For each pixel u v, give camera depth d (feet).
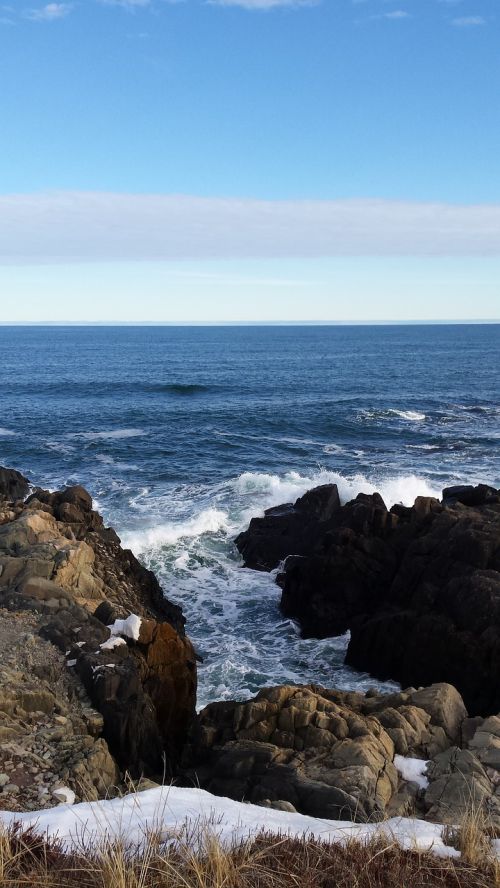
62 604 43.91
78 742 30.37
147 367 330.95
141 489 101.40
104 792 27.96
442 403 192.24
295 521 76.79
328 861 16.61
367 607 61.57
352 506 70.74
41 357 402.52
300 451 130.52
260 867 15.87
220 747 32.37
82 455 127.34
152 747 33.63
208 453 129.18
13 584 46.32
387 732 31.78
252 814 20.97
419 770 29.58
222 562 75.46
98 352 455.63
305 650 58.03
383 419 165.07
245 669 54.19
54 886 14.97
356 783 27.32
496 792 27.55
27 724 31.12
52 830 18.88
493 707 48.08
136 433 149.38
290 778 28.07
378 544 64.59
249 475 97.55
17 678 33.63
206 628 61.57
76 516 65.46
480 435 142.51
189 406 189.67
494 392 217.97
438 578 58.08
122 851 15.97
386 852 17.37
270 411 177.88
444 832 20.61
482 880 16.63
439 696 34.47
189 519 84.43
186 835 17.12
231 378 272.72
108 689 33.47
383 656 53.52
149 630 39.81
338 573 62.28
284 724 32.76
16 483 88.17
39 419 167.43
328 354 424.46
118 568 58.49
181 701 40.16
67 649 37.47
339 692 36.60
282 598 64.80
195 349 492.13
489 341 591.37
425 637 51.39
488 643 49.03
